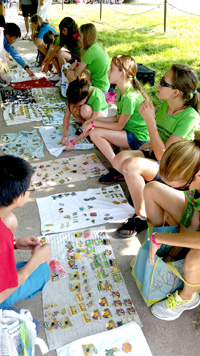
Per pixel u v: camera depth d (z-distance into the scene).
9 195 1.85
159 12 11.82
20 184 1.87
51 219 3.24
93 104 4.20
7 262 1.83
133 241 3.04
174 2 13.29
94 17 11.57
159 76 6.44
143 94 3.60
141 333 2.28
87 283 2.64
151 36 8.98
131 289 2.62
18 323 1.89
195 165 2.09
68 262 2.79
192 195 2.26
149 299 2.43
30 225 3.20
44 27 6.62
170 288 2.37
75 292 2.57
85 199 3.50
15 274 1.87
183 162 2.09
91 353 2.15
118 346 2.20
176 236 2.16
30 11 8.72
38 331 2.25
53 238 3.02
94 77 5.08
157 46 8.14
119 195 3.58
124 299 2.53
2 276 1.83
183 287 2.38
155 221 2.68
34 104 5.50
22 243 2.45
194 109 3.00
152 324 2.38
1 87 6.10
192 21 10.26
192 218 2.36
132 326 2.32
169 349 2.23
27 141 4.49
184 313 2.47
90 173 3.92
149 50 7.89
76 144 4.43
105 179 3.76
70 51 6.04
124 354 2.16
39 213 3.33
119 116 3.83
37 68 7.00
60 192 3.62
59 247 2.93
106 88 5.18
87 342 2.21
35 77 6.49
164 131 3.15
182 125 2.95
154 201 2.55
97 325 2.35
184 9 12.02
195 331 2.34
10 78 6.14
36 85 6.19
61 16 11.75
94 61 4.93
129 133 3.73
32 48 8.38
